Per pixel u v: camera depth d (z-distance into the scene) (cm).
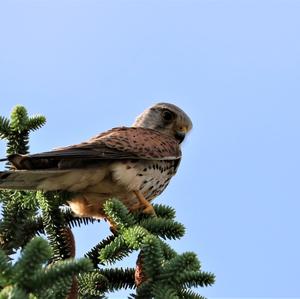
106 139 1214
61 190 1134
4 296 676
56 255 1049
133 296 846
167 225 1013
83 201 1178
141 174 1226
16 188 1052
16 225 1056
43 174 1052
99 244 1080
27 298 683
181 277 845
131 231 923
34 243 711
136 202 1228
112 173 1175
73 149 1135
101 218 1205
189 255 845
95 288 976
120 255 973
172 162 1328
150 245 855
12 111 1127
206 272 852
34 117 1138
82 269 727
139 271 930
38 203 1087
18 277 706
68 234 1064
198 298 885
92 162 1170
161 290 823
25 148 1141
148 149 1248
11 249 1048
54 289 800
